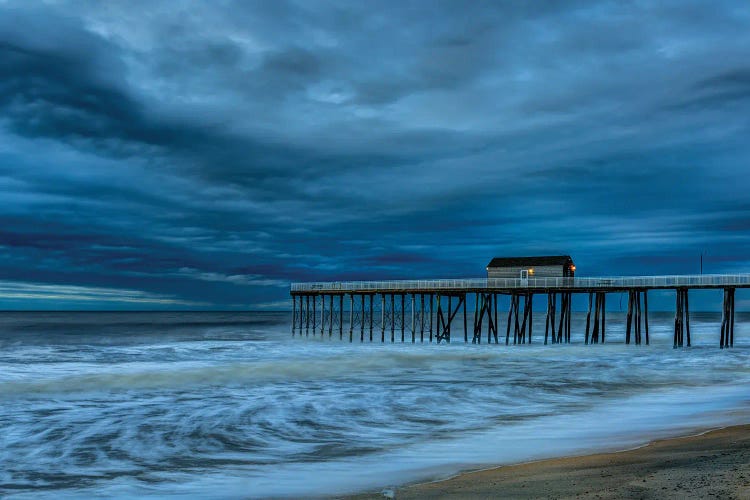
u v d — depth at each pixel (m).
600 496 9.24
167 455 14.51
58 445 15.43
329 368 32.25
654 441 14.51
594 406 20.91
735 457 11.68
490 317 50.69
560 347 45.88
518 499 9.49
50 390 23.94
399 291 53.19
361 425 17.92
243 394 23.53
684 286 44.69
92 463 13.83
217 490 11.49
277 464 13.56
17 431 16.94
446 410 20.31
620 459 12.38
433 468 12.65
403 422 18.36
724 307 44.78
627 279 46.44
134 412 19.69
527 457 13.39
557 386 25.88
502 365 34.81
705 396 22.81
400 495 10.38
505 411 20.12
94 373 28.72
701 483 9.56
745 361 36.25
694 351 42.47
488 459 13.37
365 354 41.09
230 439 16.11
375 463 13.38
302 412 19.78
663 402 21.52
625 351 42.88
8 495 11.50
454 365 34.81
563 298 50.91
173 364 34.12
